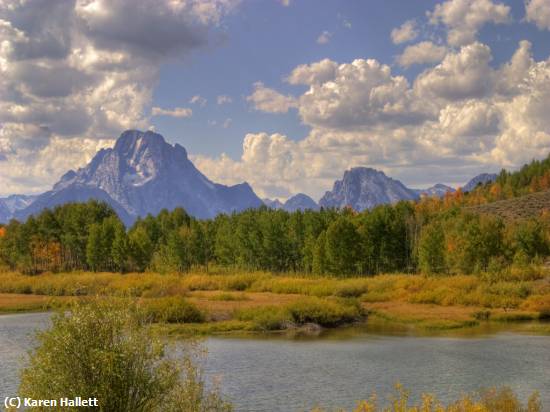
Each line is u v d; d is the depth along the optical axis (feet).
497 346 121.70
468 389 83.05
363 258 295.69
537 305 180.86
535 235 284.00
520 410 55.93
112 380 37.60
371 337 137.18
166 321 152.87
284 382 87.40
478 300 195.21
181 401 41.32
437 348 119.44
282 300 202.69
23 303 199.72
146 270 348.38
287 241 335.26
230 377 91.20
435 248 267.39
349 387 84.79
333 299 188.96
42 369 37.60
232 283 256.32
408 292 215.51
